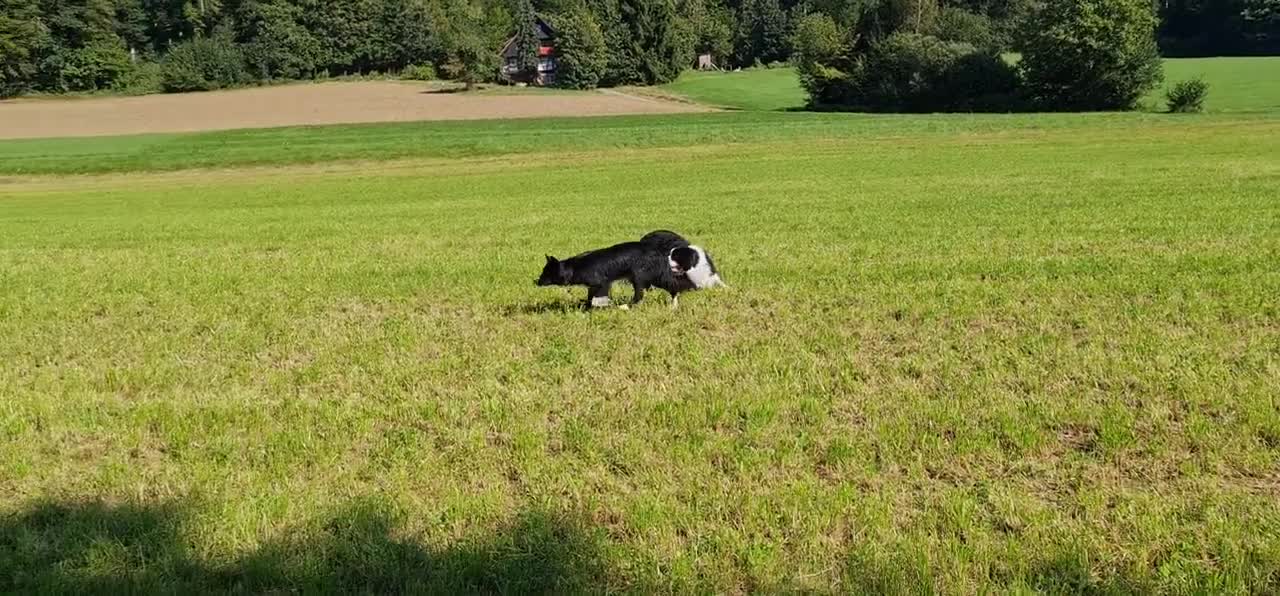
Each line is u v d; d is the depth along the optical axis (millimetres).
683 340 10148
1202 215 18469
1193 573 4820
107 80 110938
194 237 23625
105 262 19312
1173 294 11445
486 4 144250
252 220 27344
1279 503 5570
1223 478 6027
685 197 28141
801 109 83875
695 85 108750
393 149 52094
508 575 4992
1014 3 105562
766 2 145875
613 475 6375
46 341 11609
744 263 15242
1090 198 22344
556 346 10055
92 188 42562
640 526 5512
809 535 5301
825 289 12797
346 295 14188
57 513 5988
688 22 129625
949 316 10891
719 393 8039
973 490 5922
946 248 16031
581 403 7938
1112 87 73812
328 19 124125
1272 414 6836
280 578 5047
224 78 113875
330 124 73688
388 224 24562
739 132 53375
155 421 7863
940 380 8336
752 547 5176
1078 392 7746
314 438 7230
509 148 51281
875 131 52188
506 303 13016
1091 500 5656
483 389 8508
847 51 86625
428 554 5242
